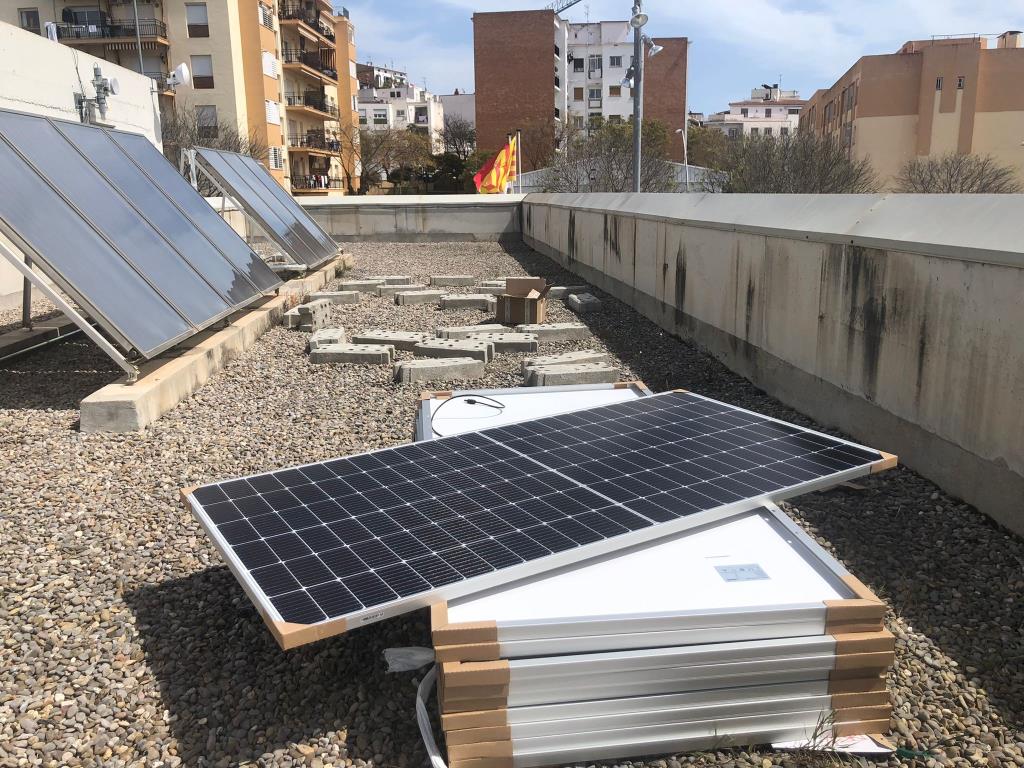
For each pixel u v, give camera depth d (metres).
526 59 73.56
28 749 3.02
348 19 71.56
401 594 2.89
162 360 7.72
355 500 3.70
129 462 5.76
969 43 61.81
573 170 37.88
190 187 11.34
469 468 4.07
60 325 9.72
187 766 2.96
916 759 2.97
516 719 2.80
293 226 16.20
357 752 3.02
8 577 4.16
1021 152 62.56
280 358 9.12
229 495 3.77
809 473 3.88
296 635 2.66
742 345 8.23
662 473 3.95
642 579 3.16
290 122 57.44
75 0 46.94
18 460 5.74
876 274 5.77
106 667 3.50
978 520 4.70
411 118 123.62
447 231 26.38
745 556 3.35
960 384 4.89
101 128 9.82
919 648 3.64
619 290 13.46
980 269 4.67
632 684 2.83
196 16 47.50
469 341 9.40
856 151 65.56
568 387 6.18
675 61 76.38
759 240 7.73
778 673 2.92
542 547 3.21
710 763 2.91
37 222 6.55
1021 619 3.80
